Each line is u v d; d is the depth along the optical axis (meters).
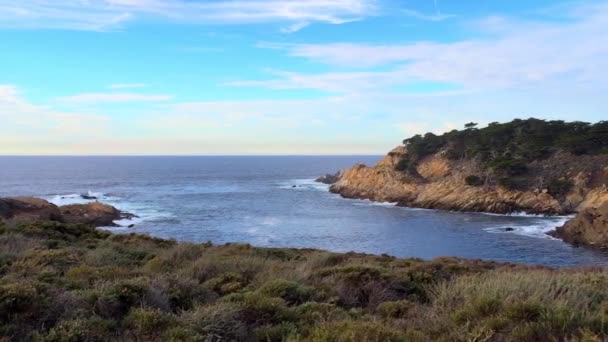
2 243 13.54
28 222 21.55
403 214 71.62
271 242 47.28
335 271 10.55
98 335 5.56
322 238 50.03
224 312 6.22
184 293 7.89
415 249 44.88
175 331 5.59
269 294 7.68
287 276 9.56
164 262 11.65
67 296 6.66
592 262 39.84
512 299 6.28
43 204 54.25
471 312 6.08
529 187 77.12
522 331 5.33
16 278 8.05
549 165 82.88
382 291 8.88
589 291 7.20
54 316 6.15
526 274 8.84
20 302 6.08
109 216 58.78
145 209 72.69
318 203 86.75
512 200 75.00
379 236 51.66
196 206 78.19
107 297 6.71
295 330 5.79
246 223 59.78
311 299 7.84
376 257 18.55
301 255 17.72
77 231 21.08
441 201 80.50
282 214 69.56
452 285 8.38
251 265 11.10
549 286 6.89
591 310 6.25
